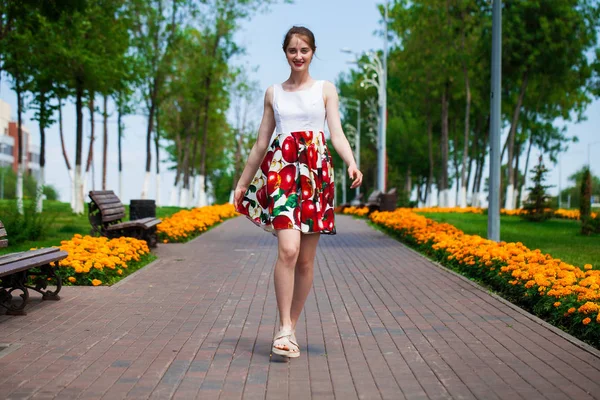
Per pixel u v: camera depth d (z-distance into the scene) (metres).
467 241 11.91
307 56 5.40
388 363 5.34
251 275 10.38
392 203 26.11
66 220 21.39
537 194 26.30
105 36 24.30
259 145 5.50
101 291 8.72
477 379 4.89
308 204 5.30
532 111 43.44
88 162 35.16
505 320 7.01
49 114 24.62
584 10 32.56
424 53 38.47
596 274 7.93
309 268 5.55
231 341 6.05
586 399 4.43
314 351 5.72
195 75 34.38
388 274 10.51
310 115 5.36
